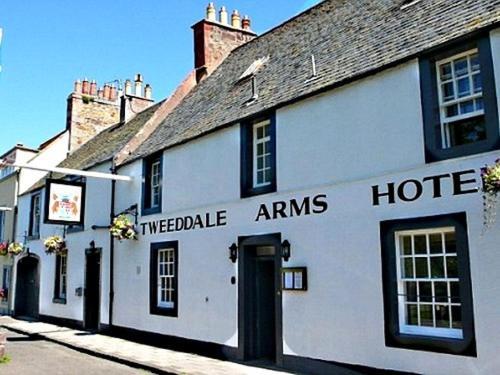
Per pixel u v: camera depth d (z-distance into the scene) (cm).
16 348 1327
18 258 2247
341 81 901
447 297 736
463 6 843
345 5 1257
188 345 1182
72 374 980
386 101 835
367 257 827
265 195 1030
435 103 773
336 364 849
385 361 780
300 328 918
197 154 1245
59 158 2391
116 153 1572
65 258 1875
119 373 986
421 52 787
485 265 683
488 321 673
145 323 1341
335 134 908
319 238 908
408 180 787
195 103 1523
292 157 984
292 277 938
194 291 1187
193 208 1227
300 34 1319
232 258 1088
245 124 1109
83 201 1541
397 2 1061
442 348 714
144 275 1373
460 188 723
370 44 974
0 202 2541
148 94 2123
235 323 1066
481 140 713
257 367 972
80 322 1681
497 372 657
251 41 1603
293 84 1065
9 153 2452
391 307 782
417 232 778
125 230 1404
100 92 2464
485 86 712
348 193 871
